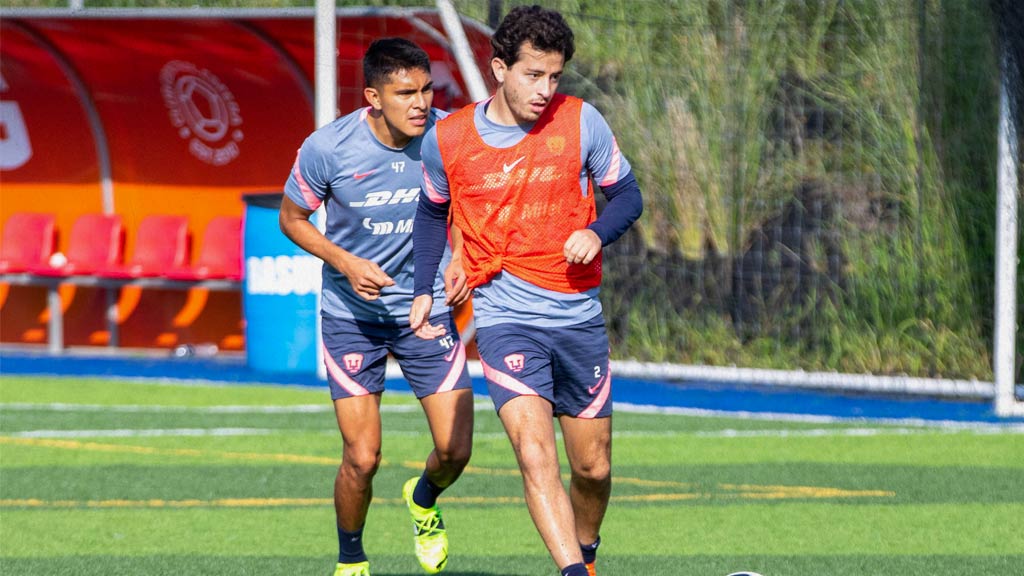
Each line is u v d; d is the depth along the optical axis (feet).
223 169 175.22
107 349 179.11
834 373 146.30
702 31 154.81
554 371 57.00
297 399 136.77
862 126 148.87
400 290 64.44
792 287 153.38
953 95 142.51
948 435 116.88
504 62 53.62
